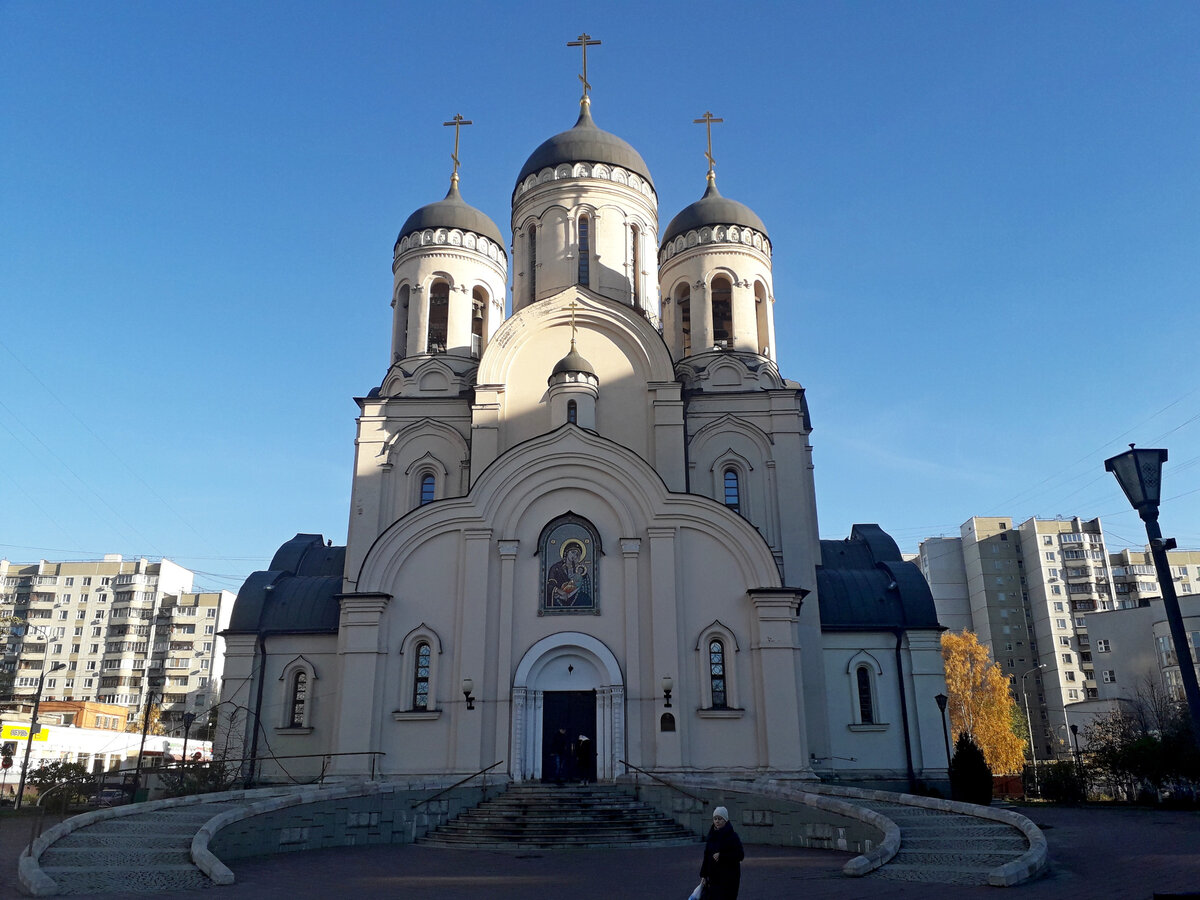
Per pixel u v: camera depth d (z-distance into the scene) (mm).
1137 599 87750
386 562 30219
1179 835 22219
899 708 32812
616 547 30266
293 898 14422
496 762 27234
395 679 29203
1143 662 69000
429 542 30516
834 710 32812
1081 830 24219
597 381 33906
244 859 19719
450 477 35375
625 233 38594
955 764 25672
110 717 76688
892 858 17016
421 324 38625
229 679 33312
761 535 30047
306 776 31984
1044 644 84062
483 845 22797
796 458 35094
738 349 38500
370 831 23547
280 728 32594
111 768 59156
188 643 96062
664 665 28703
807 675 32469
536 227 38844
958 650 64312
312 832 22125
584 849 22031
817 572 35875
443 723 28656
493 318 40469
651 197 39969
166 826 20047
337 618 33875
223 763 31797
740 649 29203
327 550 39188
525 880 16625
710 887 11000
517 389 34250
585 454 30953
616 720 28328
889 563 36219
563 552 30250
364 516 34844
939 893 14117
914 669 33219
